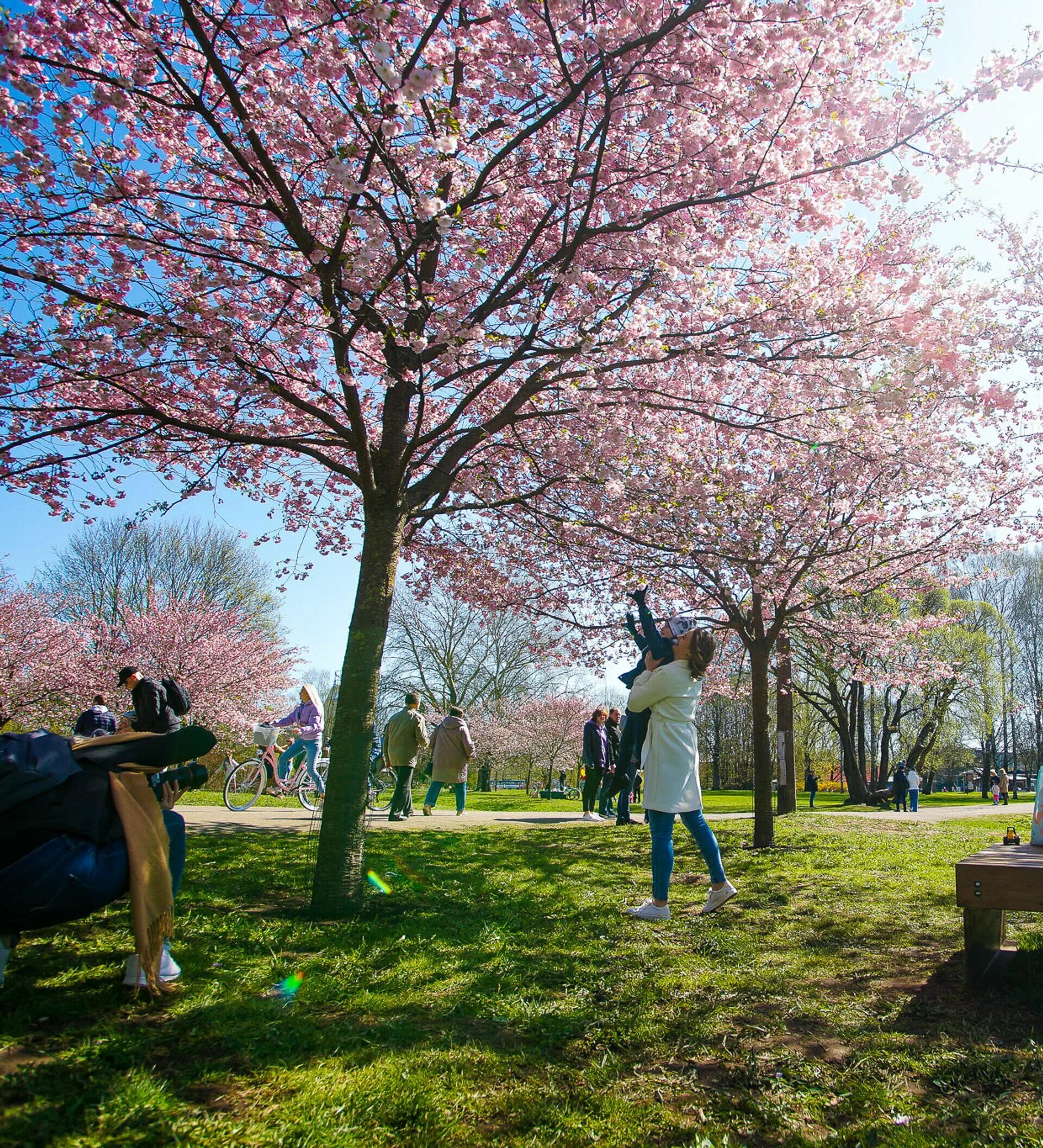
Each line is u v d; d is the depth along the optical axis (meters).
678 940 5.06
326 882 5.34
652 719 5.15
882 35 6.15
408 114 4.97
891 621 13.41
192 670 24.16
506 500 7.64
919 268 6.68
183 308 5.80
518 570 11.46
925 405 7.53
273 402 7.47
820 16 5.43
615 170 6.45
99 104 5.47
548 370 6.64
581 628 11.66
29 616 22.66
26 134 5.30
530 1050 3.27
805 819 14.91
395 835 9.58
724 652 15.77
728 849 9.73
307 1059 3.00
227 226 7.04
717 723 57.12
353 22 4.50
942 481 9.28
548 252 7.45
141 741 3.37
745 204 6.94
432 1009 3.66
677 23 5.18
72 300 5.38
